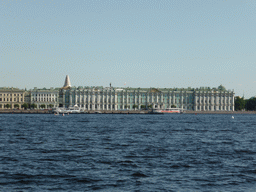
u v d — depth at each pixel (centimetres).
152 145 6812
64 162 4909
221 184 3800
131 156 5434
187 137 8594
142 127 12238
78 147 6444
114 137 8394
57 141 7456
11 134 9075
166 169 4484
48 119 18138
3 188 3622
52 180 3919
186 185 3753
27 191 3531
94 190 3575
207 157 5406
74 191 3541
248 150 6212
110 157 5331
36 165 4681
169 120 18212
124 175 4153
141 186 3703
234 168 4578
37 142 7231
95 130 10694
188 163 4888
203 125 13975
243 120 19300
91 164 4772
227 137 8706
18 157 5278
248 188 3669
